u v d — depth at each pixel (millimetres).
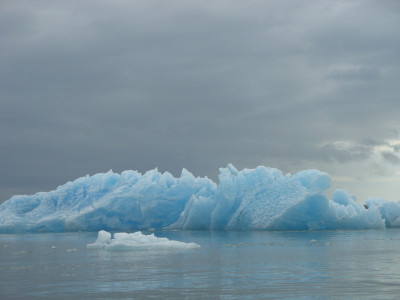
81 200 72875
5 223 69812
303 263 23328
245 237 46500
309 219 56500
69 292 16156
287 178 58688
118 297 15125
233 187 61062
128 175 73062
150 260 25781
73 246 38938
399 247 32719
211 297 14875
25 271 22109
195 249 32562
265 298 14570
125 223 68000
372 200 69562
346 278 18078
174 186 68438
